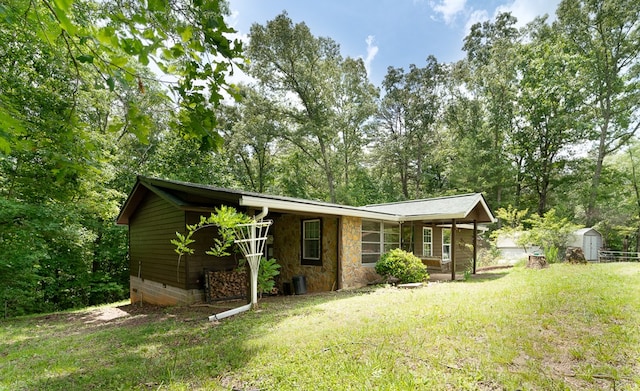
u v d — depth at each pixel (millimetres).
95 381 3135
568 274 8352
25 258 8641
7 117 1834
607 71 20047
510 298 5602
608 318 4297
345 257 9055
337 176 27734
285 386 2775
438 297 6047
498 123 22984
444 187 27484
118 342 4617
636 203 21469
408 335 3857
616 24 19266
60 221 9273
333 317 5039
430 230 13930
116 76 1978
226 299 7762
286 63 22312
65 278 12742
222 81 2291
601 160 20828
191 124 2391
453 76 26094
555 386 2625
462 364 3045
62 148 2457
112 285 13625
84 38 1840
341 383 2760
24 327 6945
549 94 21891
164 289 8602
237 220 5953
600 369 2906
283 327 4648
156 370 3299
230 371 3148
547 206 23547
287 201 6957
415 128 27578
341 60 24688
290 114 23062
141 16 1901
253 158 25828
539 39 22391
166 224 8625
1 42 6902
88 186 10094
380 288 8234
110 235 14289
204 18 1936
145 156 17828
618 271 8844
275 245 10930
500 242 17469
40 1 1762
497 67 22516
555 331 3867
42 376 3391
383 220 10641
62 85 8570
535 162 23422
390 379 2777
